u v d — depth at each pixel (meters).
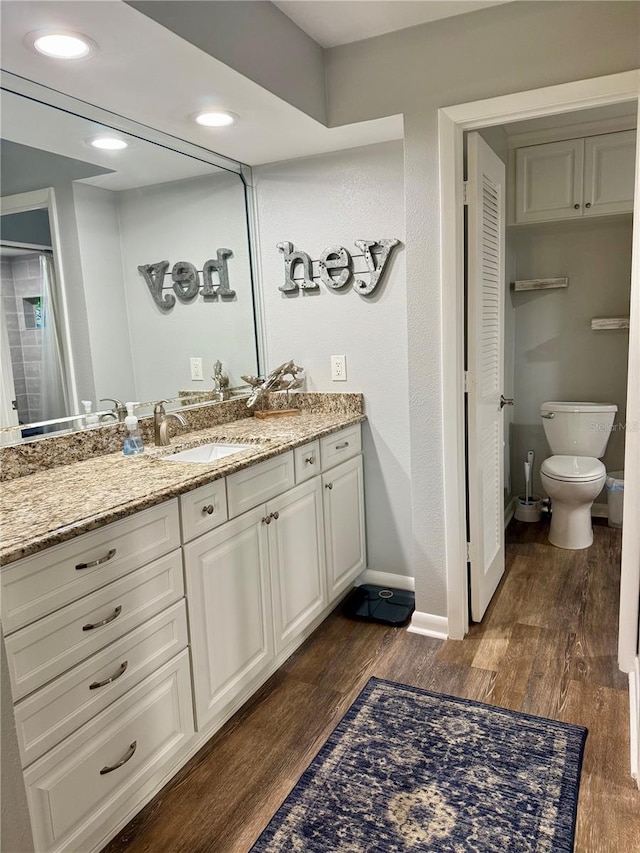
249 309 2.89
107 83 1.77
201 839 1.54
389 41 2.17
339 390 2.83
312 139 2.44
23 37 1.47
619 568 3.07
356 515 2.79
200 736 1.85
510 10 1.98
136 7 1.36
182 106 1.99
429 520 2.43
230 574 1.91
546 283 3.69
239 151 2.55
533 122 3.24
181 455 2.21
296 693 2.13
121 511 1.46
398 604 2.72
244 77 1.78
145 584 1.57
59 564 1.32
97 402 2.14
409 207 2.26
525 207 3.49
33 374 1.89
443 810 1.59
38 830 1.28
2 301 1.78
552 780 1.68
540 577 3.00
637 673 1.86
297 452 2.28
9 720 1.20
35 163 1.86
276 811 1.61
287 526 2.23
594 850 1.46
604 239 3.61
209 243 2.64
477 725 1.92
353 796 1.65
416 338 2.34
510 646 2.38
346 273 2.69
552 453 3.70
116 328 2.21
